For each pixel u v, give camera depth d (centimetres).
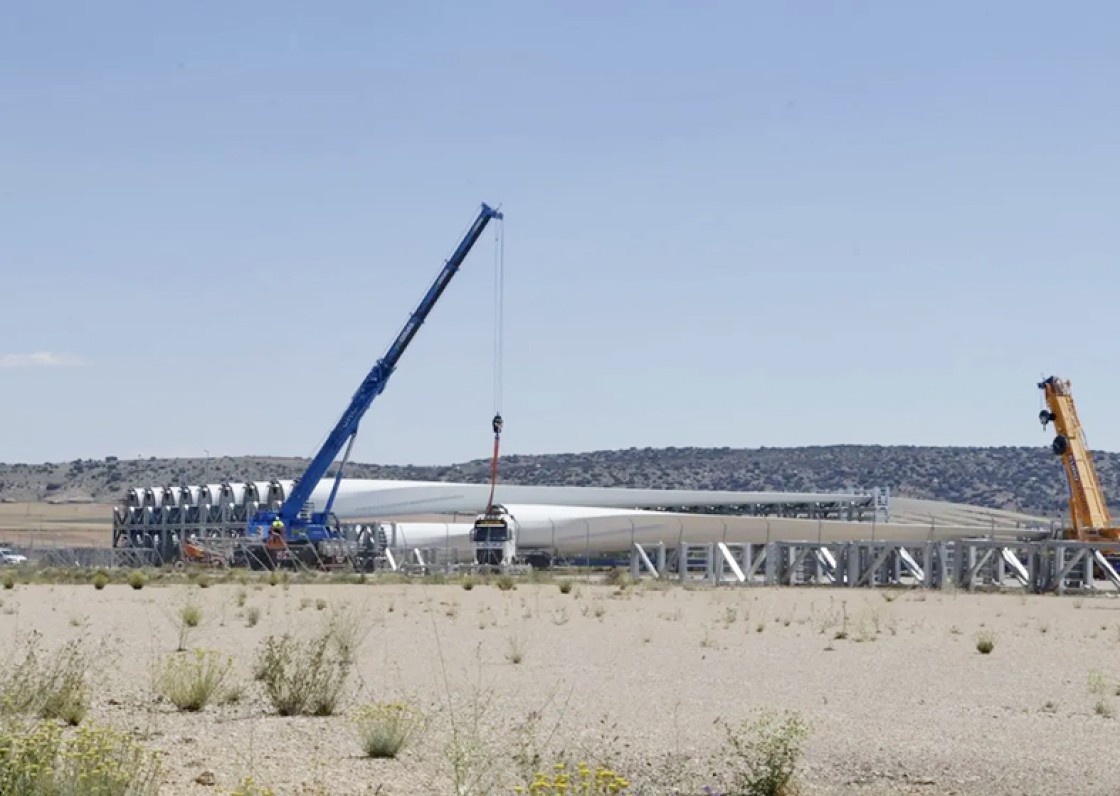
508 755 1966
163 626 4534
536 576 10388
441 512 16062
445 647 3838
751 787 1789
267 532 12756
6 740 1575
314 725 2241
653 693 2803
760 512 17975
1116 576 9212
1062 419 11206
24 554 15225
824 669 3397
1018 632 4906
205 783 1730
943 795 1794
